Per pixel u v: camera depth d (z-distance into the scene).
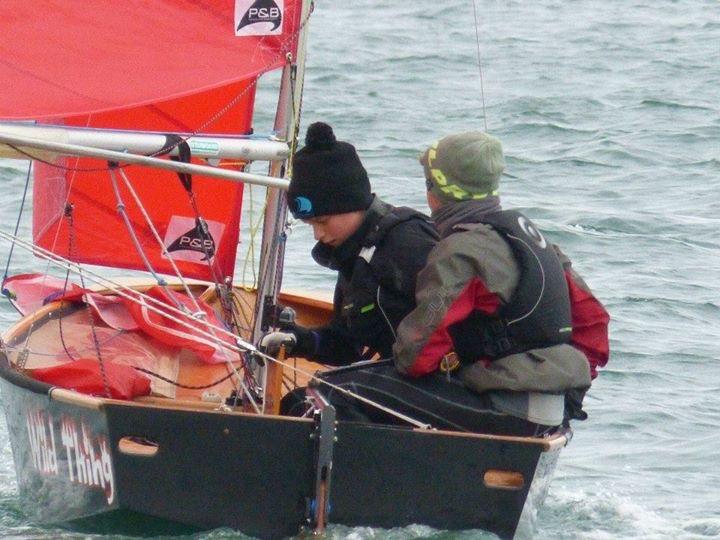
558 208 37.53
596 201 38.91
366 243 15.12
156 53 16.78
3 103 15.66
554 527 16.62
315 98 52.47
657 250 33.78
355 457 14.08
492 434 14.75
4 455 19.28
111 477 14.24
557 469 19.34
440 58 62.91
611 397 22.92
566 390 14.84
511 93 54.81
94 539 14.93
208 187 19.70
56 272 29.00
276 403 16.41
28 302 20.31
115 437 14.06
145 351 18.77
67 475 15.16
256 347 16.47
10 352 17.81
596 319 16.08
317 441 13.98
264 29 17.22
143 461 14.11
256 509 14.19
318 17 75.31
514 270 14.57
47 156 15.83
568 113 51.56
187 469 14.11
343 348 16.36
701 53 66.56
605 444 20.66
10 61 16.08
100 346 18.62
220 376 18.38
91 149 14.75
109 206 19.69
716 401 22.92
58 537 15.24
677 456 20.09
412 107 51.47
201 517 14.23
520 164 43.47
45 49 16.30
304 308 20.97
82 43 16.52
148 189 19.66
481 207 14.97
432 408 14.75
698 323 27.84
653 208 38.16
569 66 62.06
